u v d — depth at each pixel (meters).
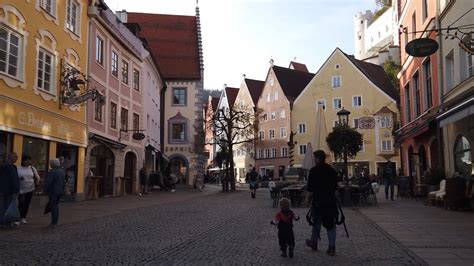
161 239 10.82
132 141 33.25
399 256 8.62
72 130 22.80
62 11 21.69
